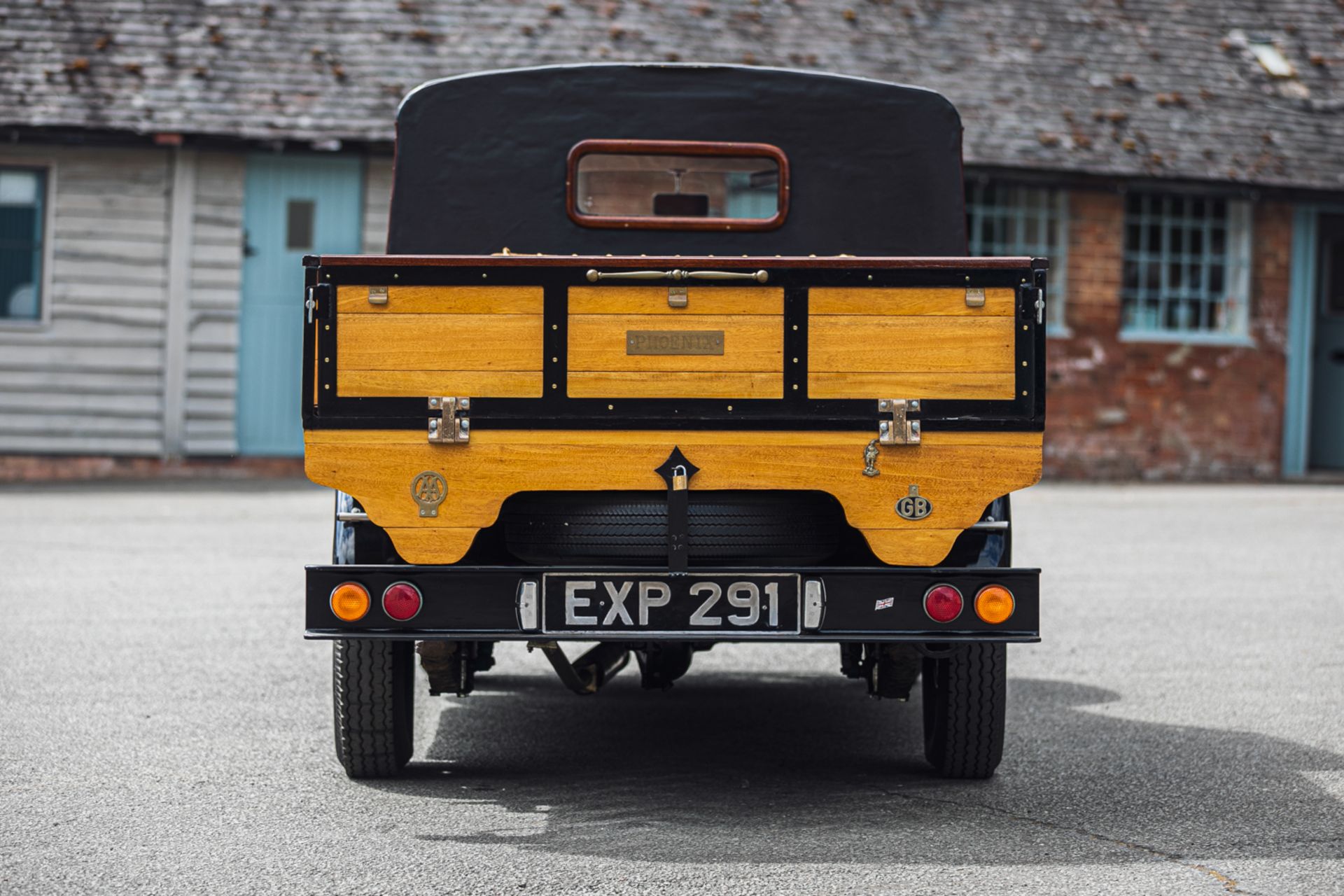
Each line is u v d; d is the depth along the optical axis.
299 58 15.95
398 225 5.59
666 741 5.51
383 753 4.75
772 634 4.16
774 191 5.73
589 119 5.61
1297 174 17.00
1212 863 3.96
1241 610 8.35
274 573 9.09
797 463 4.18
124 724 5.48
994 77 17.31
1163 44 18.33
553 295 4.15
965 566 4.23
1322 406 18.25
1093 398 16.98
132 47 15.75
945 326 4.17
